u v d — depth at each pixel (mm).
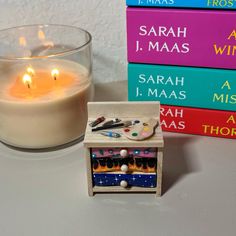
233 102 321
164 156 322
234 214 263
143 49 318
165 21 300
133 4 302
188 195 281
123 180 279
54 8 373
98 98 404
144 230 253
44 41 380
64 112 312
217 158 319
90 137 267
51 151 333
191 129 346
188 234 249
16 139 322
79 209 271
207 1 286
